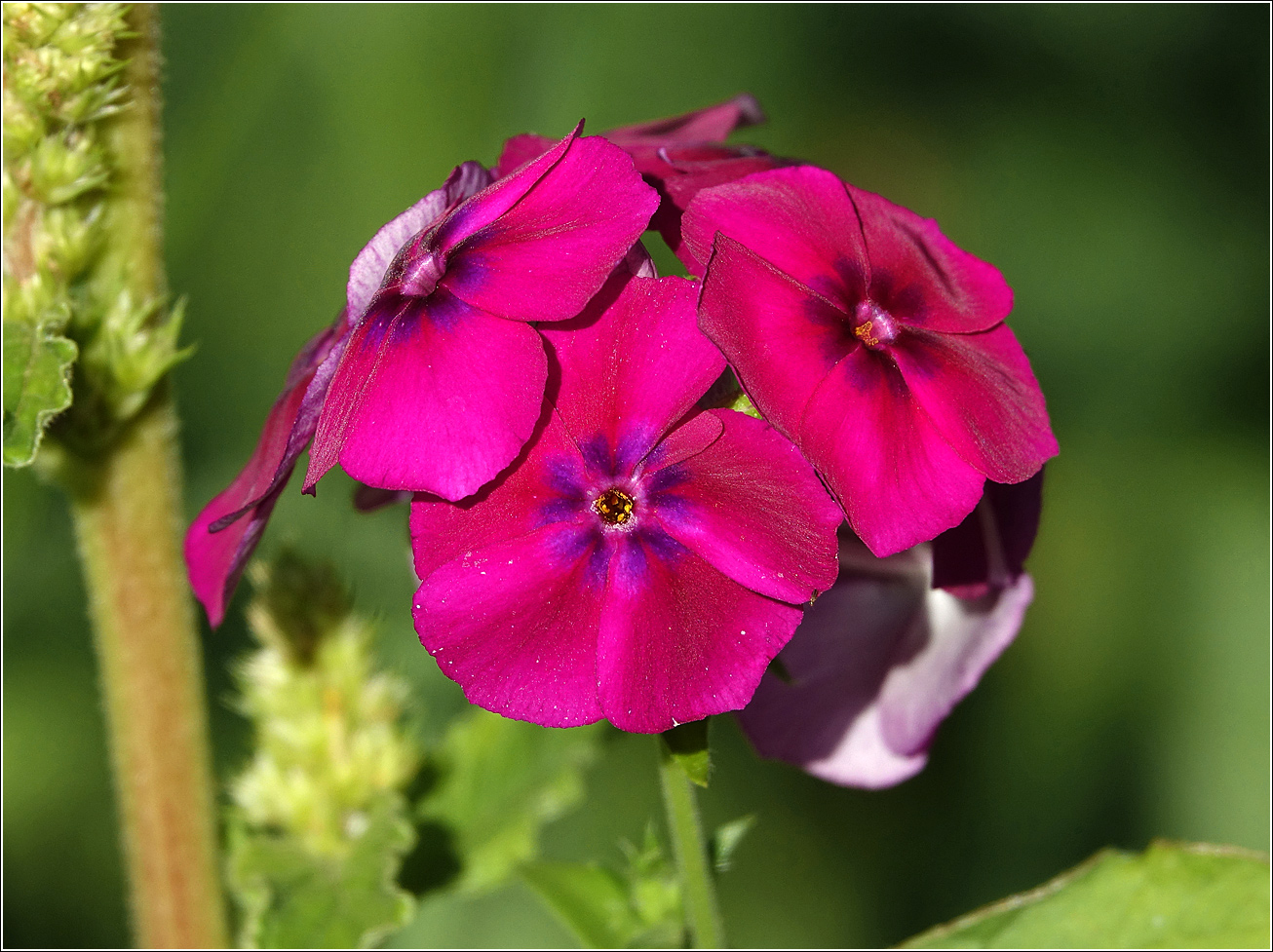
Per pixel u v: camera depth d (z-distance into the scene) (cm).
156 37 27
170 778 28
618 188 23
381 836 27
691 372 23
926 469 24
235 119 38
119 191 27
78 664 39
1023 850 43
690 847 26
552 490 23
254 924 27
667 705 23
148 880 28
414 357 23
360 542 37
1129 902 27
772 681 27
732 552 23
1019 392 25
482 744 30
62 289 26
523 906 38
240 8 41
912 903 42
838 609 27
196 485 41
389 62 43
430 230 23
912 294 24
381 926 27
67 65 26
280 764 28
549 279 23
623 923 27
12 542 32
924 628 27
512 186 23
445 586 23
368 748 28
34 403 25
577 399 23
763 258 24
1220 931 27
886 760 27
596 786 41
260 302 42
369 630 29
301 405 24
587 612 23
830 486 23
